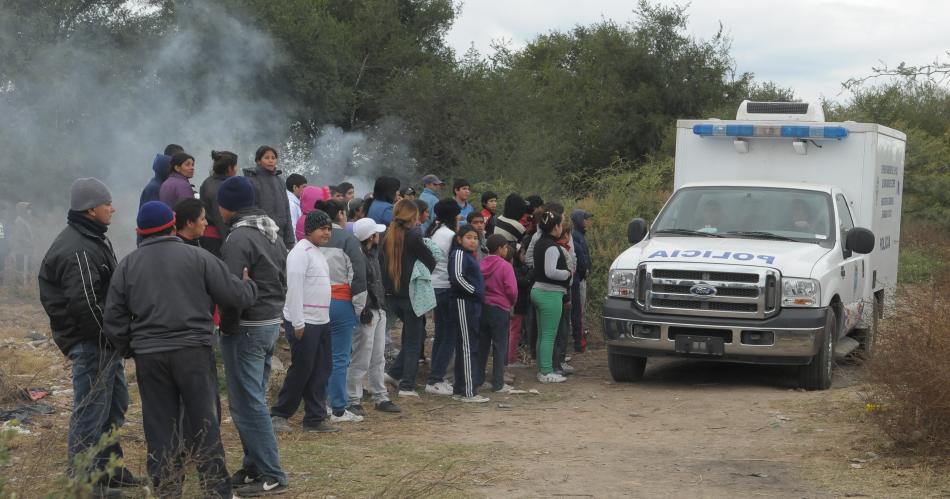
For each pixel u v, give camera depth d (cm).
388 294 969
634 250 1048
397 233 948
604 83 4394
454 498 616
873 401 781
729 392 983
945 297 781
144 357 553
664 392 997
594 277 1419
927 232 2473
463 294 952
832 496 612
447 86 3322
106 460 596
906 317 757
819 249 1026
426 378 1077
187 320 557
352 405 876
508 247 1072
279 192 998
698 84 4284
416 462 708
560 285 1058
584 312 1330
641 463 710
